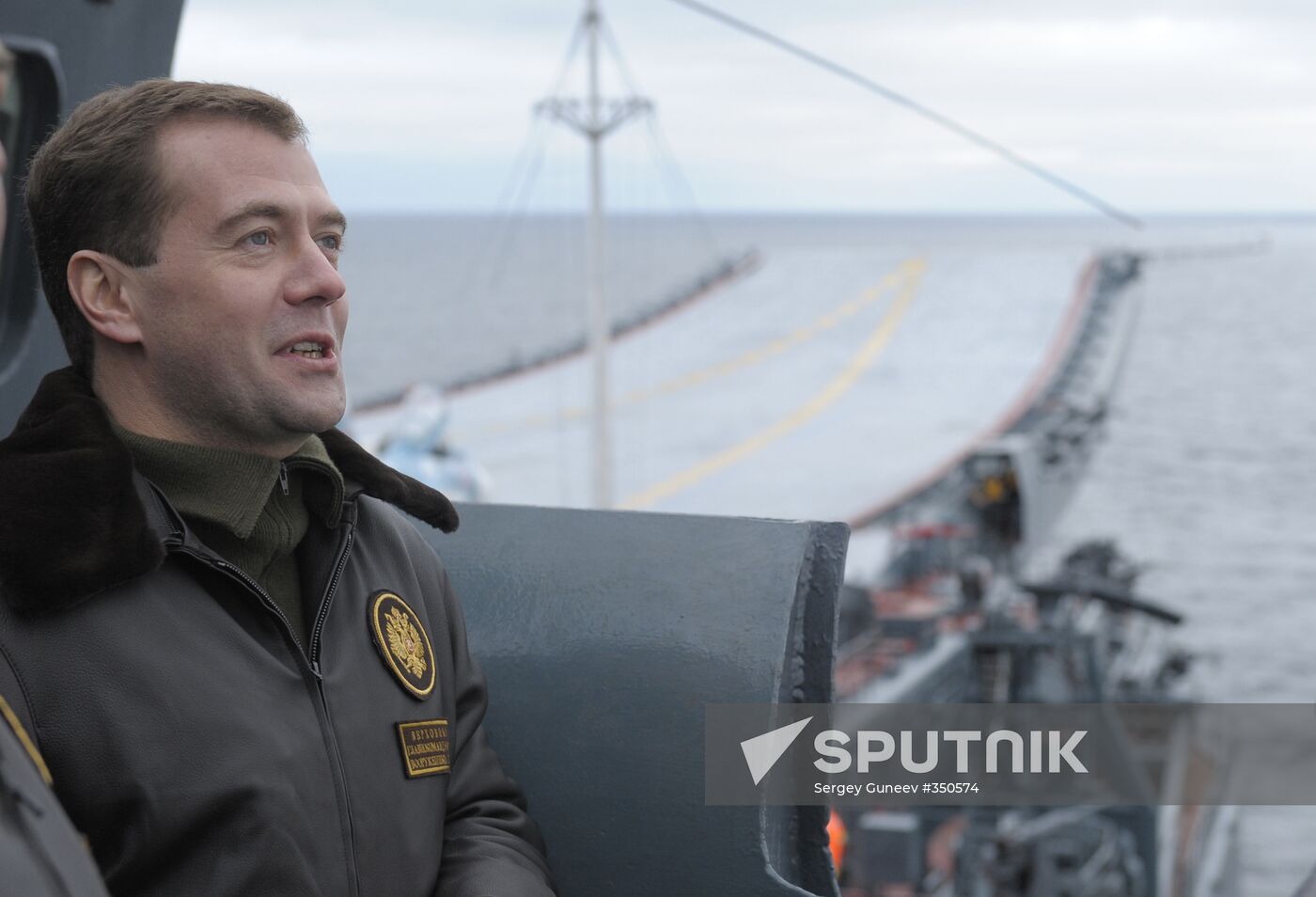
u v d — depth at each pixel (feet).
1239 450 257.34
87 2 8.02
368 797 5.30
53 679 4.75
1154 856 49.75
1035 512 95.71
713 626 6.44
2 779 3.50
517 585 6.86
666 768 6.31
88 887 3.66
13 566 4.67
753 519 6.80
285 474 5.55
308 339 5.33
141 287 5.21
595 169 94.07
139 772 4.76
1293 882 82.02
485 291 612.29
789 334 290.97
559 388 263.49
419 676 5.71
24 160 7.86
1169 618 59.82
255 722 4.99
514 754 6.55
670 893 6.25
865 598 74.23
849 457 200.85
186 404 5.31
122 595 4.95
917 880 51.01
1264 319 441.27
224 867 4.83
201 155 5.19
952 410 224.33
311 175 5.45
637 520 6.98
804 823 6.61
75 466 4.84
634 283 644.69
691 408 240.53
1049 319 279.08
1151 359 364.99
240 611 5.24
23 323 7.84
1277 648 144.97
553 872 6.40
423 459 71.92
